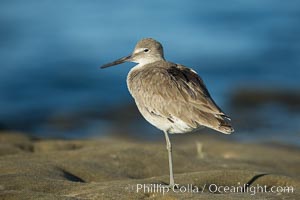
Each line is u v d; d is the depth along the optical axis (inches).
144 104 487.8
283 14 1577.3
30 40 1419.8
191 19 1551.4
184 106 463.2
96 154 569.6
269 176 501.4
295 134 890.7
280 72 1245.1
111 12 1600.6
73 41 1411.2
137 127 957.8
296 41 1411.2
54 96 1133.1
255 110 1037.8
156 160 565.9
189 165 560.7
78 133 942.4
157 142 817.5
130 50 1363.2
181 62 1298.0
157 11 1605.6
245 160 617.6
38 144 657.0
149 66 516.7
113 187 449.7
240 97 1093.1
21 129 985.5
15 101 1109.7
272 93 1096.2
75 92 1149.1
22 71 1249.4
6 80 1205.7
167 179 490.6
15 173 490.3
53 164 525.0
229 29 1482.5
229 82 1192.2
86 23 1526.8
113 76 1225.4
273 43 1397.6
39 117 1033.5
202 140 821.9
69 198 419.8
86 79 1212.5
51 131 965.2
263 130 918.4
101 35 1448.1
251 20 1547.7
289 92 1097.4
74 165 528.7
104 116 1026.1
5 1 1683.1
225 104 1070.4
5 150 606.5
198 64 1289.4
